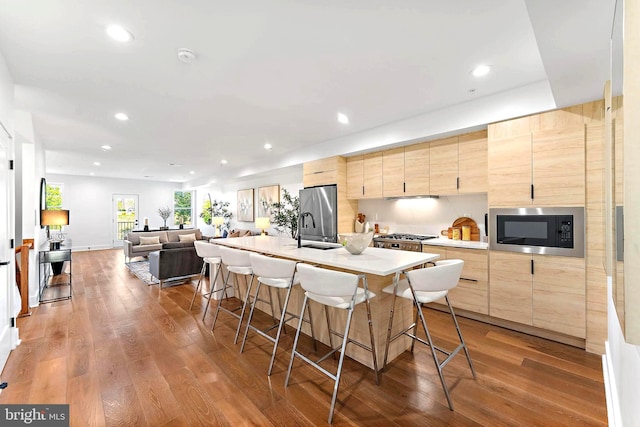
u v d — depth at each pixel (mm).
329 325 2584
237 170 7496
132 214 10250
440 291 2141
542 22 1540
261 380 2139
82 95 2916
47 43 2018
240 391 2012
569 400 1897
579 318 2572
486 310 3131
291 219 5719
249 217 8211
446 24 1864
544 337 2803
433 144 3781
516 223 2908
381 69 2449
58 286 4793
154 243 7457
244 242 3568
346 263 2117
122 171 8289
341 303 1935
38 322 3234
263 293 3510
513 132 2922
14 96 2783
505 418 1739
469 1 1655
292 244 3326
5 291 2439
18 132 3359
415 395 1955
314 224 3814
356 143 4375
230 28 1888
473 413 1783
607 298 2328
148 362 2387
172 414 1788
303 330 2928
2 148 2352
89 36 1944
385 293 2314
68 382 2107
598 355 2475
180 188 11352
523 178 2863
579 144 2568
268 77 2578
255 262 2459
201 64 2336
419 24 1864
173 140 4758
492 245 3074
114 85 2697
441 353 2518
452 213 4086
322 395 1968
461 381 2107
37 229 4070
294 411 1815
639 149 744
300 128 4148
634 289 757
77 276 5512
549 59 1892
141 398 1936
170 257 4824
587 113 2541
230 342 2756
